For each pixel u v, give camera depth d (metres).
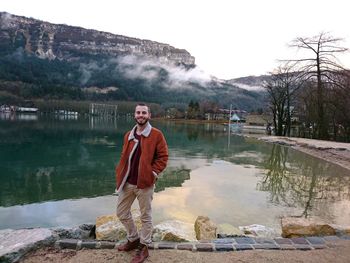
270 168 14.55
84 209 8.04
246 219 7.18
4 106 115.12
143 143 3.72
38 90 137.62
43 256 3.80
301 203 8.65
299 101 36.94
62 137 30.97
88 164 15.39
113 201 8.84
